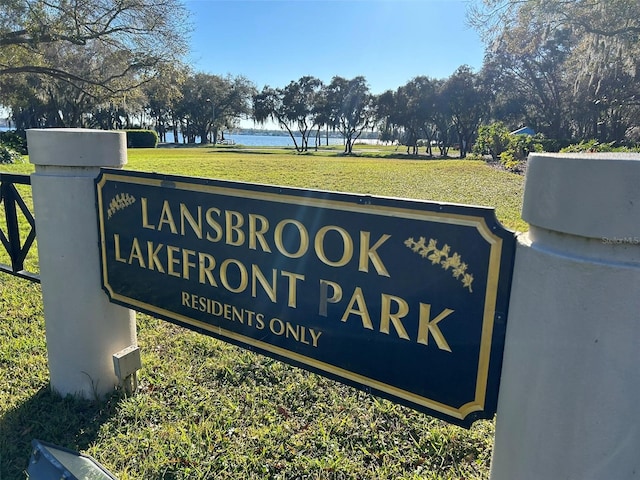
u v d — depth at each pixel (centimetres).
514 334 111
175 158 2436
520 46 1673
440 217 126
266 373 262
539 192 100
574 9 1528
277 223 164
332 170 1719
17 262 274
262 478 187
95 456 195
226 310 185
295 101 5159
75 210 217
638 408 93
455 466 194
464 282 124
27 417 220
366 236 143
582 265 93
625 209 88
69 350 230
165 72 2008
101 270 225
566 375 98
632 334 91
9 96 2547
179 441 205
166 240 199
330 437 210
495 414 123
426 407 137
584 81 2117
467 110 4050
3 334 306
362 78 4978
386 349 143
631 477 96
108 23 1742
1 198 269
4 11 1559
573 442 99
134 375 240
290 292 164
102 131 223
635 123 2741
